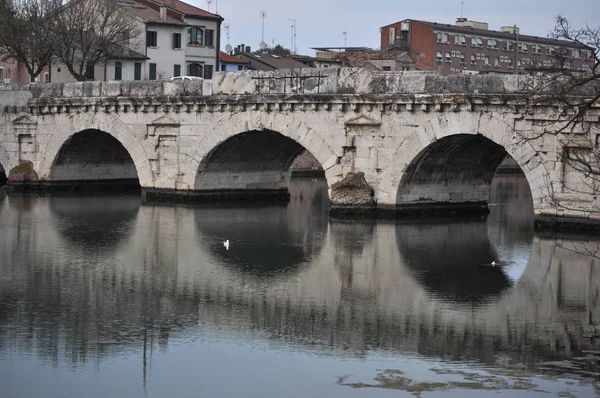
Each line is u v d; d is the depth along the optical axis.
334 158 64.81
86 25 104.81
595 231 55.00
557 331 38.50
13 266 49.84
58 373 33.97
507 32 128.25
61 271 48.81
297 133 66.25
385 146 62.88
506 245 56.19
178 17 114.94
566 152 55.12
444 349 36.22
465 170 66.06
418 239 57.94
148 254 53.44
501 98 56.81
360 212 64.19
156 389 32.50
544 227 56.41
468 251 54.25
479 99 57.84
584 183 54.78
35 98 80.56
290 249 54.97
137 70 109.31
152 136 74.31
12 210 70.31
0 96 82.19
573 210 55.00
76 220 65.56
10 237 58.28
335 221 64.06
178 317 40.53
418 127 61.09
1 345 36.72
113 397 31.97
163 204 73.38
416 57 123.44
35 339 37.47
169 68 112.38
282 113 66.94
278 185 78.06
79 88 77.94
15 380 33.34
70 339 37.53
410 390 32.19
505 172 112.56
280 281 47.03
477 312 41.31
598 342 37.06
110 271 48.97
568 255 52.12
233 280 47.22
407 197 63.88
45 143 80.81
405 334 38.16
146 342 37.19
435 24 123.88
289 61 127.50
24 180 81.62
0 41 100.75
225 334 38.19
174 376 33.59
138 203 75.19
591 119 53.69
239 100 68.62
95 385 32.91
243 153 73.38
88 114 77.50
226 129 69.88
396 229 61.22
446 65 123.31
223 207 72.56
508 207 76.25
